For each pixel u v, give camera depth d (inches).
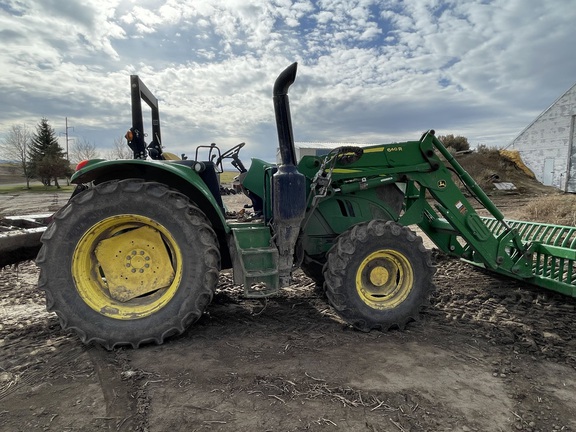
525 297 165.2
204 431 77.4
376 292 137.2
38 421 80.7
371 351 114.8
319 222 152.6
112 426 79.0
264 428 78.6
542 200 491.8
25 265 222.8
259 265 125.9
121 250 119.4
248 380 96.0
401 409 86.0
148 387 92.7
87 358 107.5
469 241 158.7
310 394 90.5
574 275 168.7
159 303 116.7
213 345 116.5
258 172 157.3
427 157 154.3
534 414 86.6
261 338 122.7
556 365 110.1
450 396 92.1
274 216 128.1
